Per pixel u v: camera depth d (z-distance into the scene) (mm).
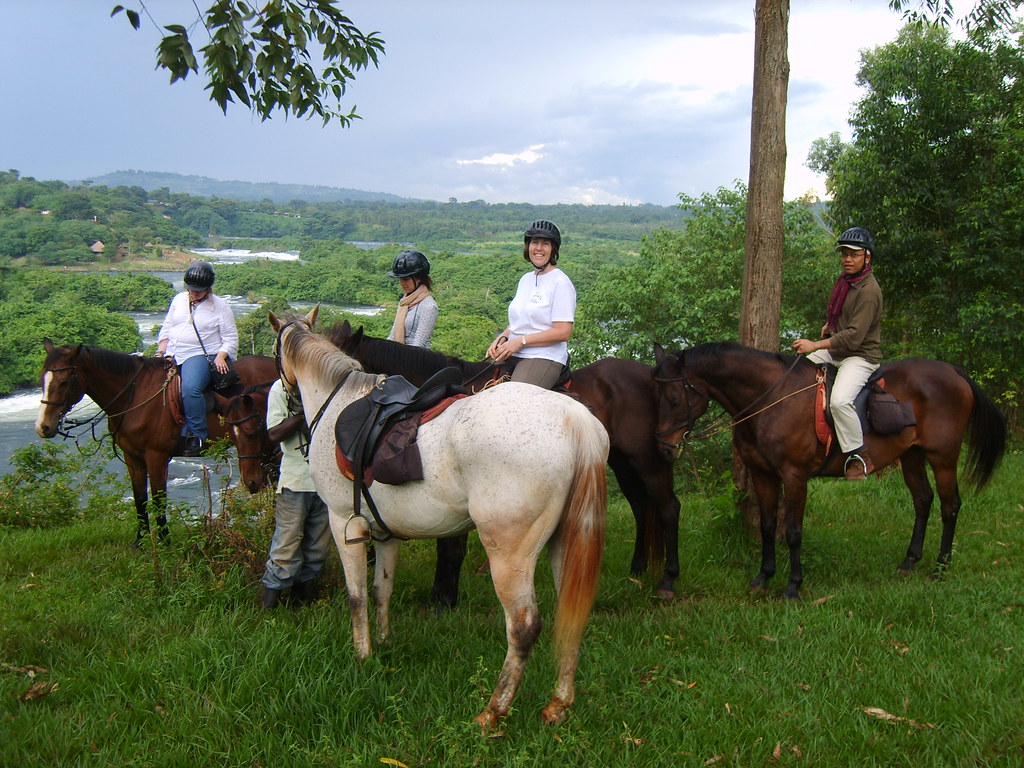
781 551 6047
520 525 3109
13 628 4203
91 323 32062
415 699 3334
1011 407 13336
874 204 13070
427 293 5285
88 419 6395
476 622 4367
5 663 3656
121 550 6117
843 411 4984
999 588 4852
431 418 3465
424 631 4160
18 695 3330
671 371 5141
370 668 3531
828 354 5402
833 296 5387
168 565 4684
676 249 17922
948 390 5512
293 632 3932
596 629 4152
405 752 2928
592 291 18094
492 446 3113
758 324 6188
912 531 6715
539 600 4918
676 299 16031
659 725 3141
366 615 3725
